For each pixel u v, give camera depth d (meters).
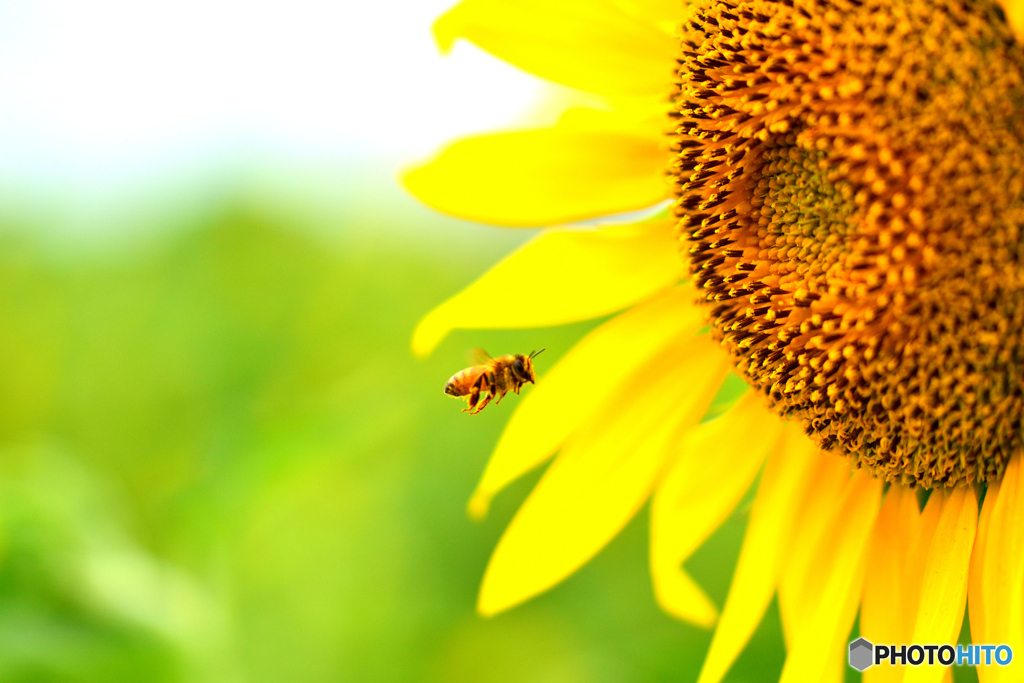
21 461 0.40
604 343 0.39
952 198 0.35
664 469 0.39
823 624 0.37
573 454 0.39
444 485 0.45
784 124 0.36
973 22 0.35
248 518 0.39
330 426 0.39
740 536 0.43
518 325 0.38
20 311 0.55
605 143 0.38
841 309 0.36
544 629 0.43
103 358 0.51
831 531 0.37
